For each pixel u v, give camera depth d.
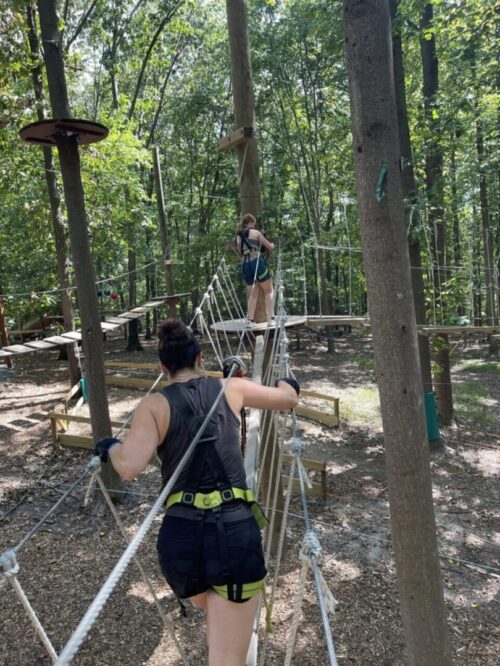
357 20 2.92
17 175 13.11
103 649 5.27
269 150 22.89
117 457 1.81
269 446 6.60
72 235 7.54
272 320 6.68
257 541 1.81
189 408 1.94
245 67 6.57
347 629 5.60
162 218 14.54
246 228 6.64
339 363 19.03
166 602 5.96
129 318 12.51
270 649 5.30
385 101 2.95
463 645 5.45
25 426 11.15
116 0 18.14
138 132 22.31
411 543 3.20
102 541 7.12
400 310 3.06
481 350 22.62
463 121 12.34
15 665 5.04
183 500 1.82
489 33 10.34
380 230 3.02
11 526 7.40
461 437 11.64
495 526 7.89
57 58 7.66
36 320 19.73
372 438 11.29
